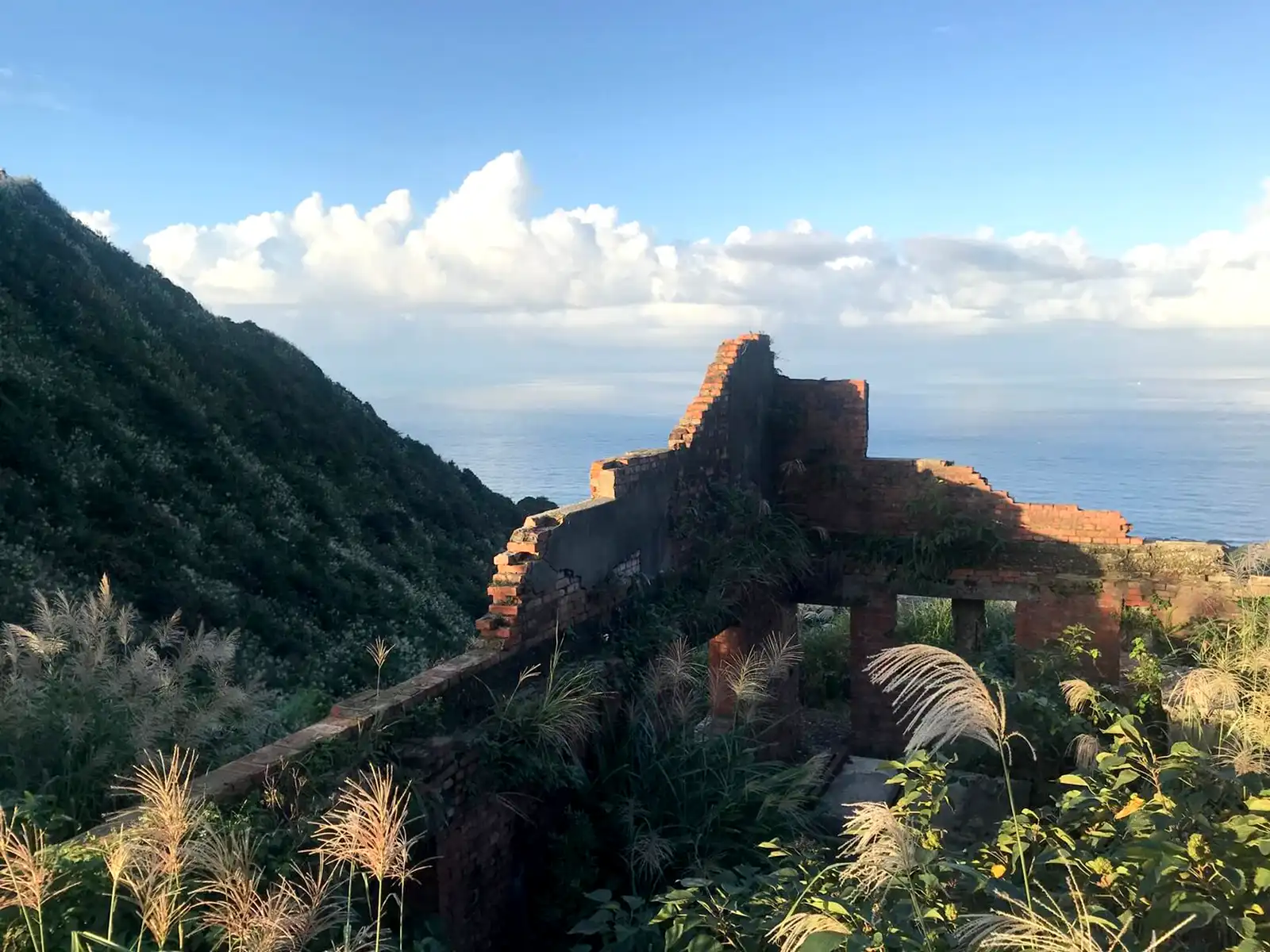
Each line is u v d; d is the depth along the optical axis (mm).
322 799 4059
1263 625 8164
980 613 10797
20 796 4113
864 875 3707
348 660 12023
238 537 13648
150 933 3049
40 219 18281
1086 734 5848
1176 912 3049
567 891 5598
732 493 9828
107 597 5852
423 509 21297
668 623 7777
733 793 6238
